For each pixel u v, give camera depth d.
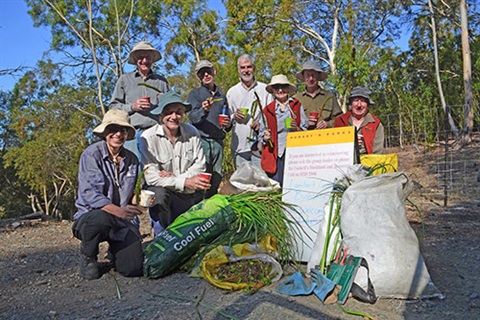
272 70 23.36
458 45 26.67
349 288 3.44
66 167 27.17
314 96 6.12
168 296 3.74
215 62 22.78
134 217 4.60
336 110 6.13
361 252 3.57
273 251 4.17
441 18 26.47
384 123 18.62
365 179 3.85
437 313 3.28
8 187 35.06
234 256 4.03
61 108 27.00
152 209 4.98
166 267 4.20
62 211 32.72
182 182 4.70
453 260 4.68
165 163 4.89
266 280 3.85
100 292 4.03
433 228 6.41
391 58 26.23
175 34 25.20
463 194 9.62
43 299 3.94
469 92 19.12
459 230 6.23
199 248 4.30
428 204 8.75
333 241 3.90
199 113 5.87
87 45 22.89
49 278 4.62
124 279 4.33
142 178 4.80
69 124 27.22
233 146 6.39
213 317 3.28
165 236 4.32
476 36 24.98
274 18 24.47
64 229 8.48
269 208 4.50
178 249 4.21
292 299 3.52
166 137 4.88
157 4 24.45
